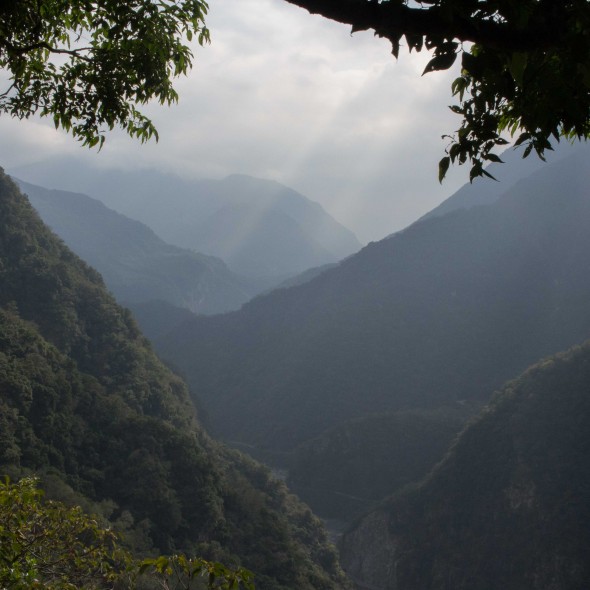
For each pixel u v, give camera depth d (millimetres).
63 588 6973
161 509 51438
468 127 4605
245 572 5762
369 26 3764
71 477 49500
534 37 3654
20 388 49062
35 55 6852
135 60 6727
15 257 77062
